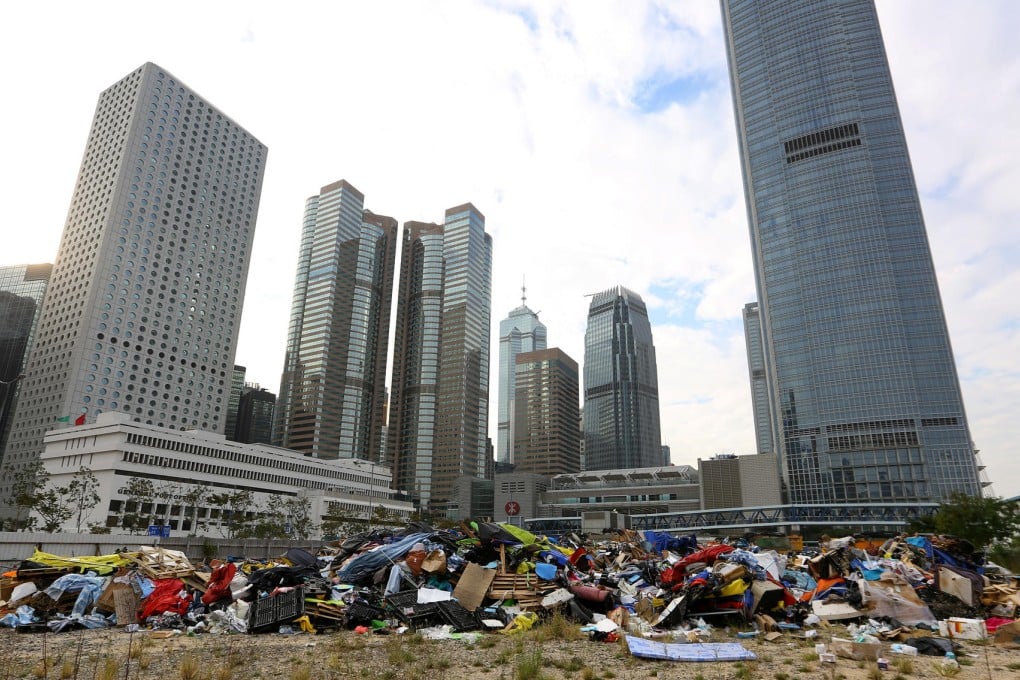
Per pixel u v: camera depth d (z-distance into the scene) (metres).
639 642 18.38
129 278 186.62
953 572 26.36
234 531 137.75
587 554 38.69
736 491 187.62
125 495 128.88
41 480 139.12
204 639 20.00
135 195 192.50
